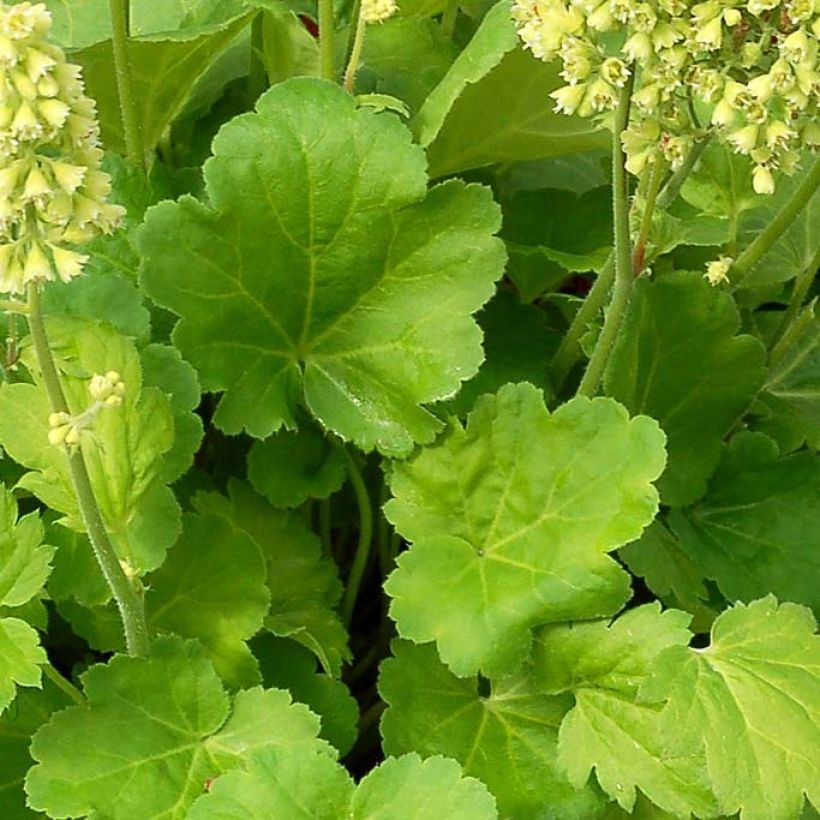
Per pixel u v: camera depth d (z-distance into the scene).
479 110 0.75
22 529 0.68
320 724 0.69
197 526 0.71
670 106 0.66
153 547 0.69
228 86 0.82
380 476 0.77
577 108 0.66
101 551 0.66
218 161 0.72
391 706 0.70
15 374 0.71
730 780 0.66
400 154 0.72
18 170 0.60
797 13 0.64
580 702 0.69
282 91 0.72
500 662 0.69
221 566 0.71
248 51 0.83
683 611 0.70
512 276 0.79
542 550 0.70
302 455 0.74
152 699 0.68
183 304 0.71
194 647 0.69
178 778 0.67
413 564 0.71
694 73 0.65
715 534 0.76
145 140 0.79
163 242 0.71
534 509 0.71
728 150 0.76
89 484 0.65
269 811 0.66
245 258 0.72
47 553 0.67
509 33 0.72
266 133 0.72
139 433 0.68
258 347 0.73
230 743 0.68
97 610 0.71
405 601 0.70
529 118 0.76
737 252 0.79
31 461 0.68
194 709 0.68
